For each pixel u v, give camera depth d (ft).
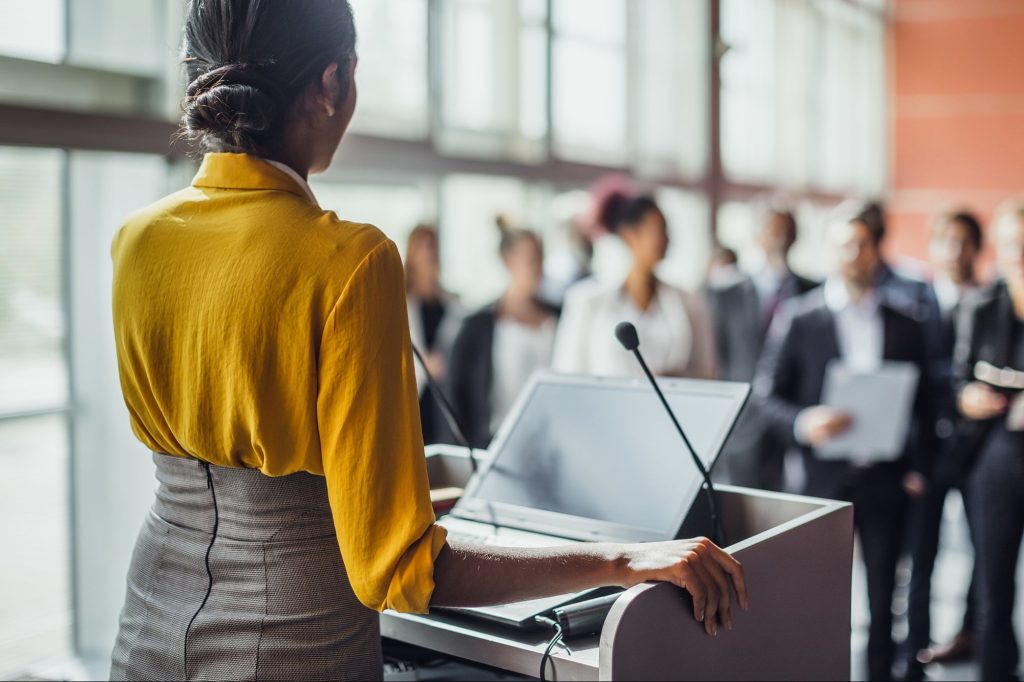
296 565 3.45
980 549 9.37
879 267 9.50
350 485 3.18
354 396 3.18
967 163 31.40
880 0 31.68
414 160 12.71
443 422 10.76
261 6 3.38
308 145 3.60
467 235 14.06
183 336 3.40
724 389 4.53
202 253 3.38
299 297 3.21
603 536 4.36
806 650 4.02
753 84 24.21
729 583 3.52
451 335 10.99
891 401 8.80
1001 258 9.55
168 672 3.58
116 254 3.65
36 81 7.89
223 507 3.53
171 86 8.71
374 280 3.22
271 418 3.27
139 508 8.93
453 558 3.28
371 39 12.31
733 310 14.11
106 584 8.93
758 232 15.83
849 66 30.66
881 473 8.91
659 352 10.16
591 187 16.63
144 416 3.66
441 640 3.83
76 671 8.58
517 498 4.75
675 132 19.89
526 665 3.57
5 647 8.34
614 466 4.59
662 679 3.34
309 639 3.45
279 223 3.31
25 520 8.39
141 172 8.75
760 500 4.49
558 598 3.91
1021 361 9.29
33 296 8.34
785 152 26.48
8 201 8.08
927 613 10.57
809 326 9.44
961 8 31.09
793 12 26.68
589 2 16.89
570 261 15.48
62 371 8.60
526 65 15.34
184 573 3.61
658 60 19.20
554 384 5.07
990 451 9.31
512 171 14.56
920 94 31.86
